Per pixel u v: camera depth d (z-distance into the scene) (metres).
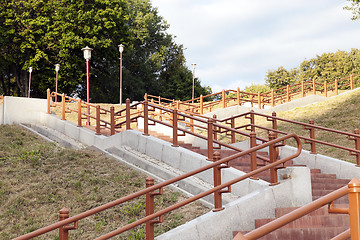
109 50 41.84
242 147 13.83
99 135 14.16
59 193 9.79
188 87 56.59
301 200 7.39
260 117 23.58
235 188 8.72
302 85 26.97
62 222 5.35
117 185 10.00
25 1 38.53
